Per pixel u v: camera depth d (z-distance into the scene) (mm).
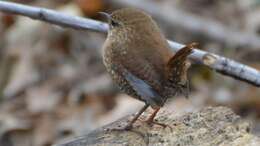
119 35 7898
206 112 8008
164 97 7414
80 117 12969
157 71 7379
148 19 7945
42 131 12875
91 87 13562
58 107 13367
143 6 14188
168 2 14781
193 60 8883
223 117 7867
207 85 13164
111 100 13211
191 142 7566
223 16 14641
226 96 12852
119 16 7957
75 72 13984
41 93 13711
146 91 7387
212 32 13844
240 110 12648
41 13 8984
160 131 7844
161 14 14117
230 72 8797
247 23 14422
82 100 13422
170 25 14031
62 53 14430
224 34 13789
